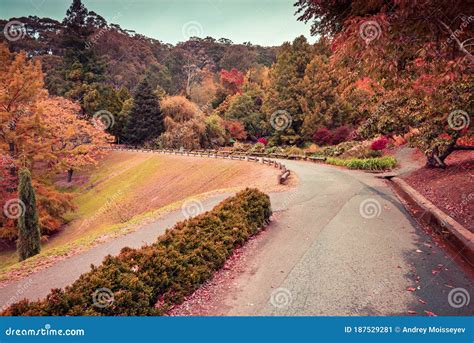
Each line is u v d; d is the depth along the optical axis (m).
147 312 4.45
